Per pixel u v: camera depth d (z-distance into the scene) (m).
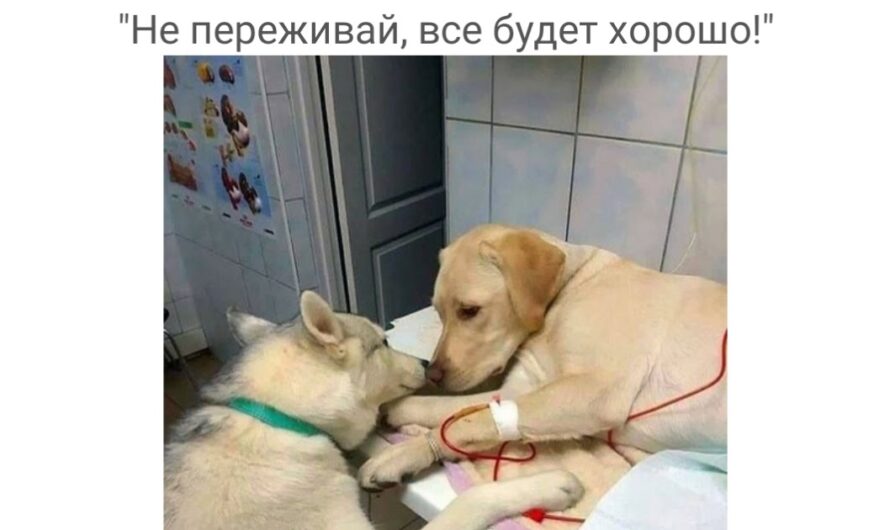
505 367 0.92
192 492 0.73
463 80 1.12
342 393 0.81
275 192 1.64
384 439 0.87
